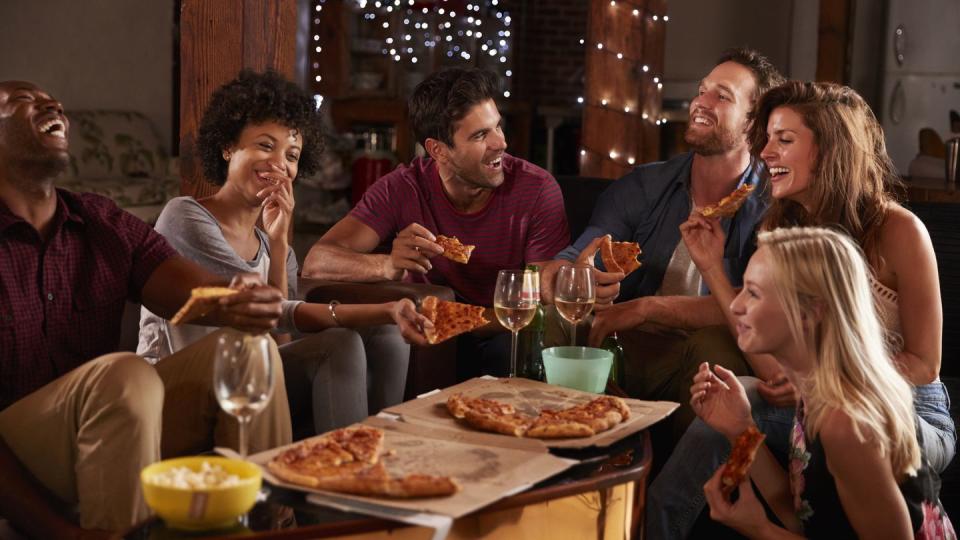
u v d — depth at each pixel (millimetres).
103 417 1853
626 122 4441
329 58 8391
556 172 9023
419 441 1807
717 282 2570
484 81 2941
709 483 1899
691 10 7816
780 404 2262
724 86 2893
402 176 3158
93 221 2248
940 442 2205
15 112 2066
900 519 1831
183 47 3350
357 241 3107
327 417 2432
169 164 7879
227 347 1604
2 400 2133
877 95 7660
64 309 2186
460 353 3084
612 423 1913
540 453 1764
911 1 7402
